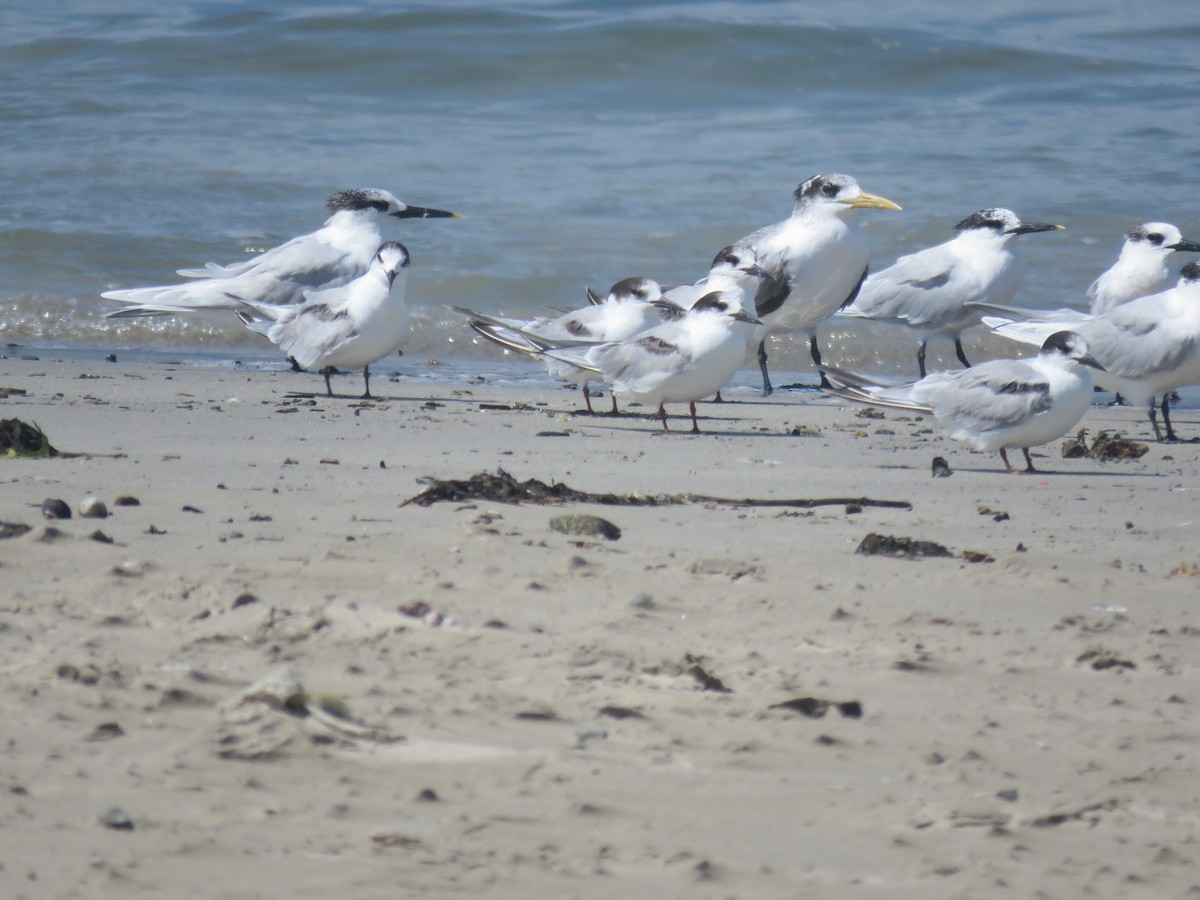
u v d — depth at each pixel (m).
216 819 5.46
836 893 5.10
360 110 33.47
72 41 35.97
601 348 15.58
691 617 7.96
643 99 34.59
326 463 12.44
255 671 6.97
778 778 6.02
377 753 6.11
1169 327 15.84
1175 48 37.72
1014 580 8.80
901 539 9.55
